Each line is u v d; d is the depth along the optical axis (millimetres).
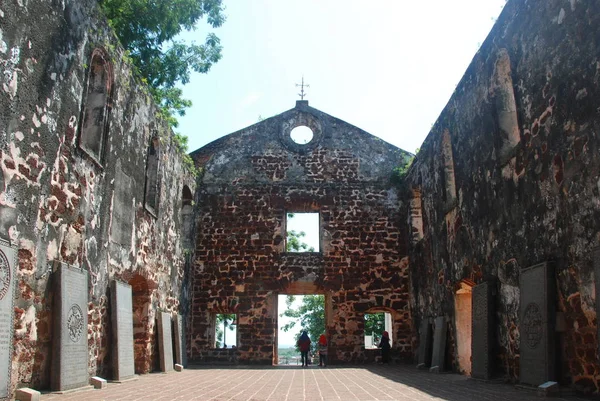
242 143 20453
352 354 18500
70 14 8828
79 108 9195
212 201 19844
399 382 10602
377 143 20422
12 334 6855
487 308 10773
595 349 7285
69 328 8453
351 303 18922
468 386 9578
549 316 8172
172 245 15805
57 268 8312
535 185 9062
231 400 7312
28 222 7609
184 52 18516
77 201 9180
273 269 19172
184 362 16344
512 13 9945
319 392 8570
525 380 8867
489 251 11203
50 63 8180
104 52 10305
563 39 8180
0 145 6945
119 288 10914
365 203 19797
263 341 18609
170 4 16328
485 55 11352
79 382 8695
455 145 13539
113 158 10875
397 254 19328
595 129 7309
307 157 20297
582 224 7617
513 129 10688
